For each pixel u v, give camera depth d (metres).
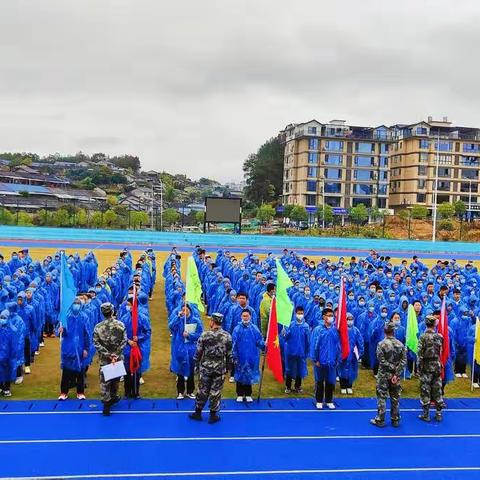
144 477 9.38
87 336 12.77
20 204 80.62
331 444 10.91
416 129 89.25
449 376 13.90
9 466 9.55
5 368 12.58
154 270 29.12
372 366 15.79
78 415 11.83
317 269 26.88
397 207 93.19
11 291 17.33
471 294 22.09
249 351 12.96
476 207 90.25
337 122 89.62
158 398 13.15
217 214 58.34
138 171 169.88
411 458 10.45
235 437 11.05
